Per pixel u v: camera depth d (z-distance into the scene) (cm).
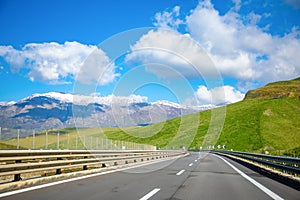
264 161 1875
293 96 13612
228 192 1041
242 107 12875
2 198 868
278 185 1238
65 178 1393
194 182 1298
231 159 3534
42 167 1245
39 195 923
